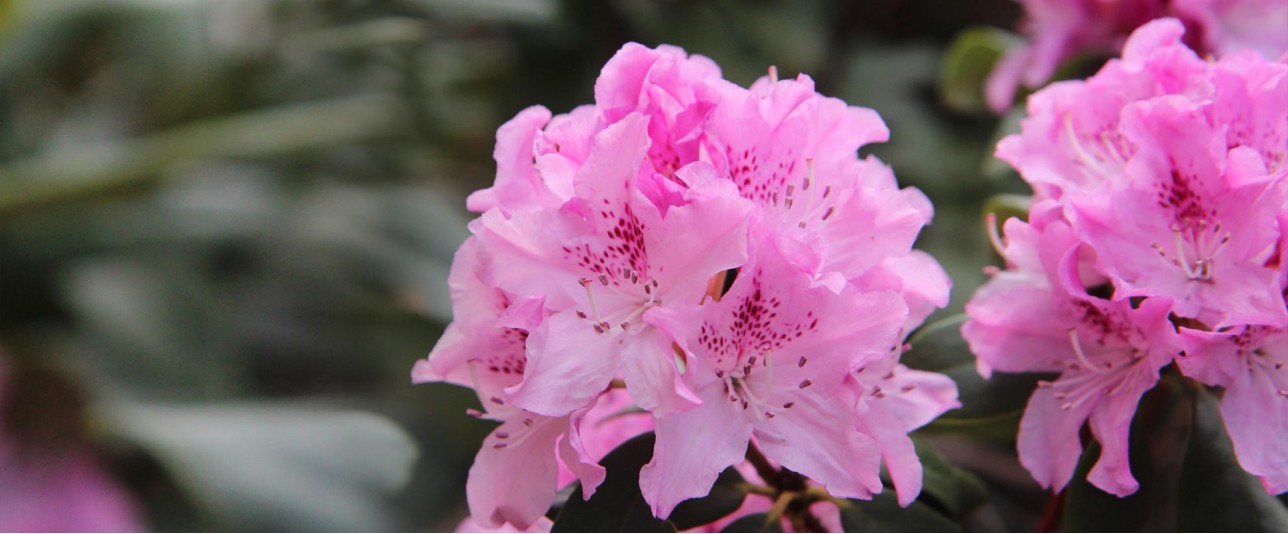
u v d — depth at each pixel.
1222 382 0.62
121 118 1.33
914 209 0.61
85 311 1.11
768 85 0.65
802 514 0.67
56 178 1.12
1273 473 0.61
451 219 1.27
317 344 1.34
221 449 0.96
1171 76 0.65
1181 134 0.63
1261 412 0.62
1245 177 0.62
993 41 0.96
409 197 1.27
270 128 1.22
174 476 0.94
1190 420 0.67
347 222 1.25
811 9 1.23
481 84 1.27
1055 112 0.68
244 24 1.32
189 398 1.10
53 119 1.31
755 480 0.68
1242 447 0.62
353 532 0.94
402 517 1.09
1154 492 0.67
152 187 1.16
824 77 1.19
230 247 1.25
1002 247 0.70
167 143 1.16
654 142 0.61
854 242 0.61
